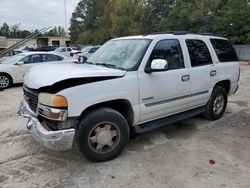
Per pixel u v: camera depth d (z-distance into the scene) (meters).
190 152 4.18
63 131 3.36
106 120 3.71
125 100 3.85
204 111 5.40
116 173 3.55
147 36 4.44
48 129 3.42
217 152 4.18
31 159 3.97
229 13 32.53
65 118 3.33
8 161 3.92
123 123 3.88
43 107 3.41
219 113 5.76
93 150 3.71
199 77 4.92
